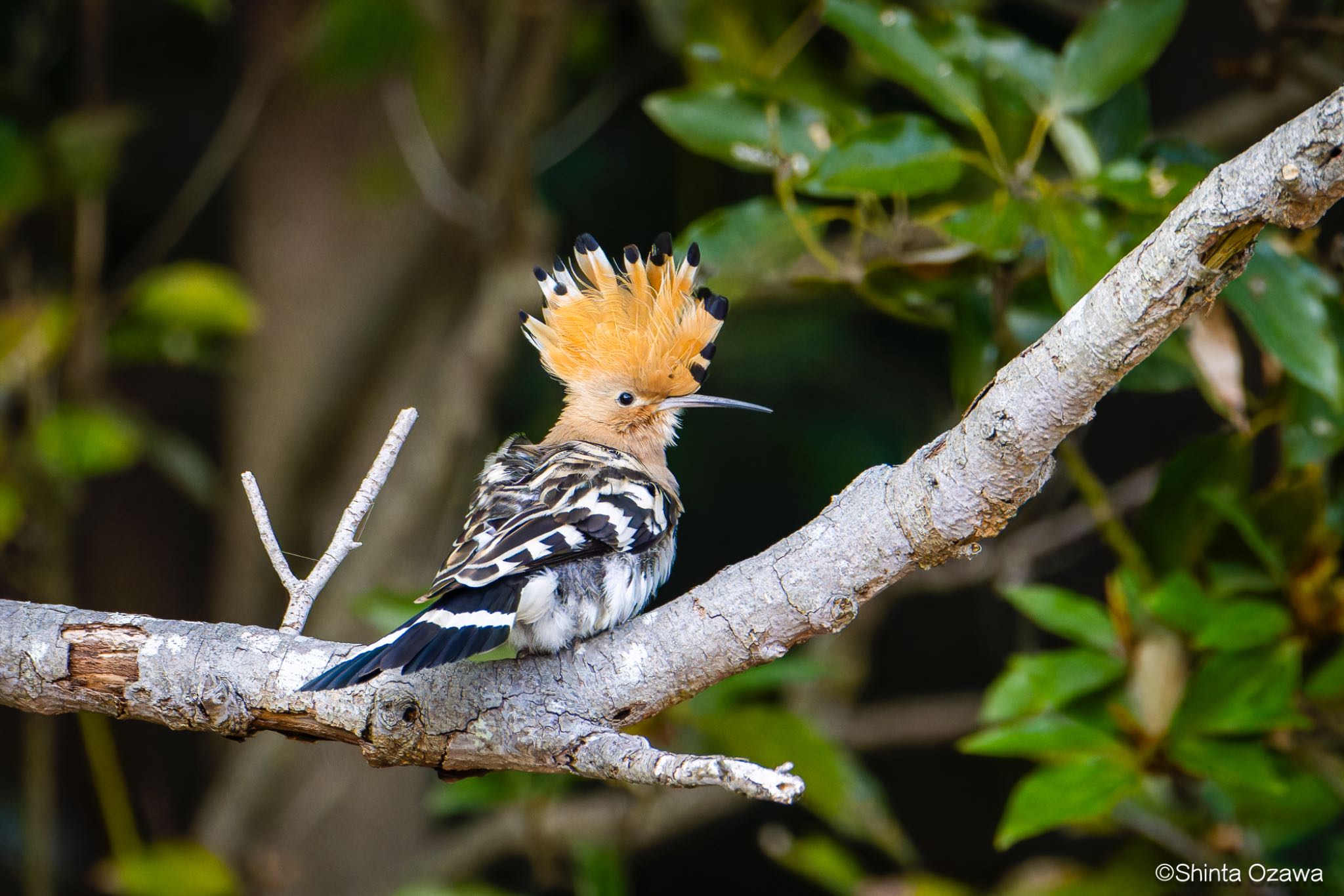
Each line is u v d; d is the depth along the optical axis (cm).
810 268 862
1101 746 709
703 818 1151
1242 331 1096
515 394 1591
